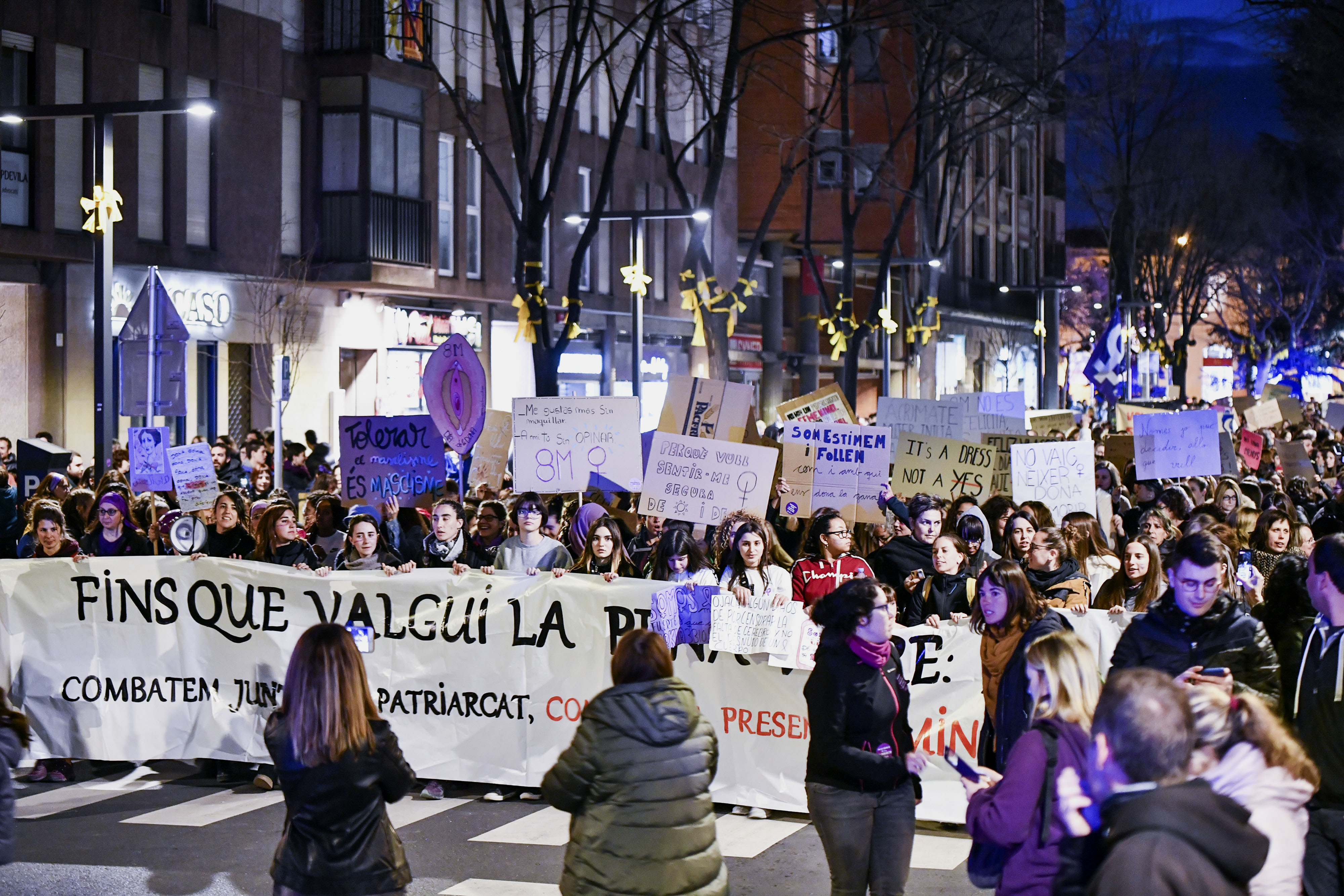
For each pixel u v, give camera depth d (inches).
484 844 340.2
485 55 1405.0
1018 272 3014.3
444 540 454.6
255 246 1167.6
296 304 1182.3
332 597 396.5
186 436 1106.1
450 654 389.4
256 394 1173.7
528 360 1525.6
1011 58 1630.2
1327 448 1049.5
